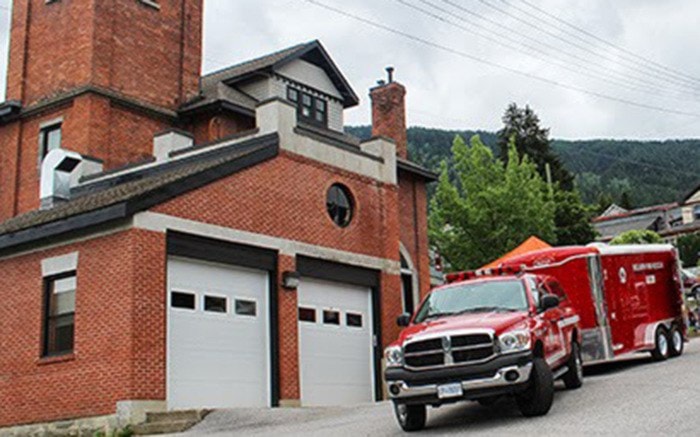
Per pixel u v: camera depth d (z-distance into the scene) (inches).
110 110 1020.5
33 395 641.6
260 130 776.9
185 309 652.1
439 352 420.8
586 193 5871.1
